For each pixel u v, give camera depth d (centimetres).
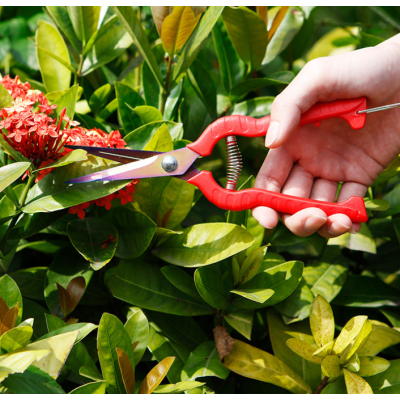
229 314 74
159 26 86
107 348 60
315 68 73
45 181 69
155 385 60
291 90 73
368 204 86
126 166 67
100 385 56
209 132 72
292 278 72
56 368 54
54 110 77
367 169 91
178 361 71
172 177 75
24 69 120
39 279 80
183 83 97
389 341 71
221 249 71
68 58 100
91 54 103
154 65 85
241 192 72
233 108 104
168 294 74
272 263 80
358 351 66
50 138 65
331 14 151
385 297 85
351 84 74
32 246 85
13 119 61
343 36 154
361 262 99
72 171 69
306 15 119
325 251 91
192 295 74
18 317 62
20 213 70
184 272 76
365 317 64
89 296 80
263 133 73
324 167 91
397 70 77
